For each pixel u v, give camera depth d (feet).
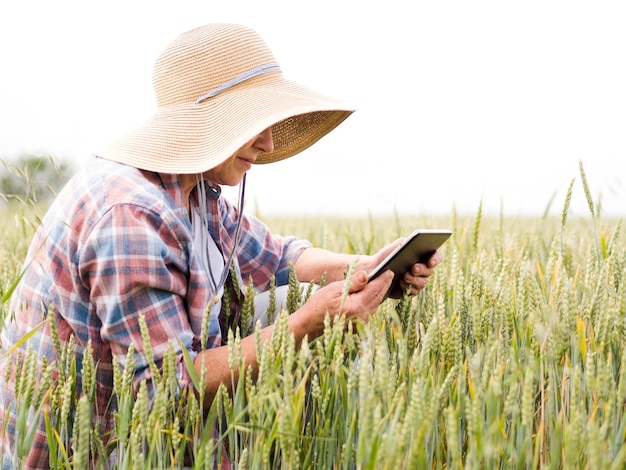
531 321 7.62
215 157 7.69
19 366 6.73
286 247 10.79
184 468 7.81
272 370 6.02
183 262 7.70
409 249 8.20
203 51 8.17
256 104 7.99
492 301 8.01
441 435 6.81
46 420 6.33
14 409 7.66
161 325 7.38
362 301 7.62
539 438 6.15
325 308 7.53
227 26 8.45
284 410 5.72
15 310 8.06
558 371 7.34
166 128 8.06
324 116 10.11
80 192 7.73
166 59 8.37
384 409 6.11
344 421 6.57
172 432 6.19
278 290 9.81
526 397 5.41
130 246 7.25
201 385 6.33
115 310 7.25
